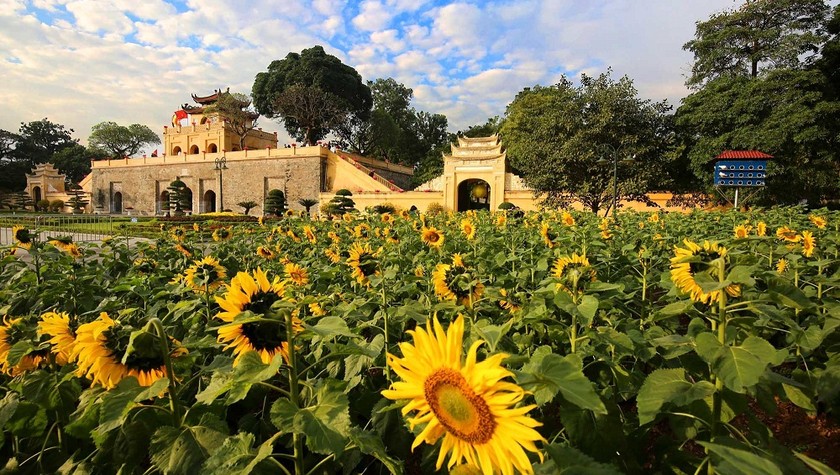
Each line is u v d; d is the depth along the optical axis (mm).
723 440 1372
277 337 1723
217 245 6820
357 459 1863
